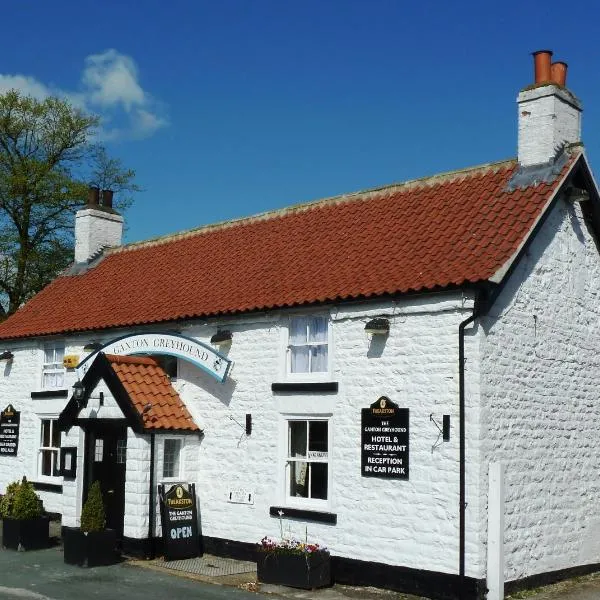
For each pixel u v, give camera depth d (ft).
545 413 43.68
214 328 51.90
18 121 106.63
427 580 39.63
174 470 50.88
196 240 65.41
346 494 43.57
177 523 48.80
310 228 56.13
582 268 48.19
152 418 49.34
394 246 47.21
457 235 44.75
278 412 47.73
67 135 110.22
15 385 67.87
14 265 103.60
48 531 51.29
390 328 42.91
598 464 47.55
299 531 45.52
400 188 54.19
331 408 44.98
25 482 51.96
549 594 40.63
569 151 47.21
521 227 42.39
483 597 38.19
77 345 61.93
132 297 60.90
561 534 43.86
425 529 40.06
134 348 54.24
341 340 45.06
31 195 104.12
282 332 48.34
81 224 74.54
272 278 51.37
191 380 52.75
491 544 38.60
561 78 47.98
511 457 40.88
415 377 41.52
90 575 43.19
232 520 49.14
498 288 39.96
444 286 40.22
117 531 50.11
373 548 41.93
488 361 40.11
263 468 48.03
